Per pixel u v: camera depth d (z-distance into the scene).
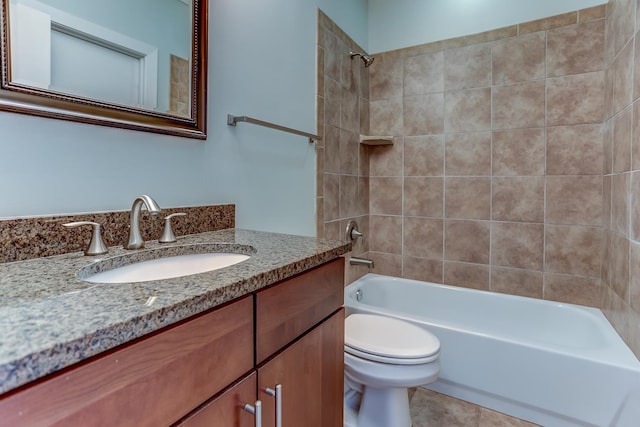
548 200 1.95
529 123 1.98
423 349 1.27
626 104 1.46
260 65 1.42
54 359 0.35
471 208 2.17
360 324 1.51
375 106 2.45
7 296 0.49
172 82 1.04
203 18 1.13
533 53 1.95
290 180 1.63
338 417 0.92
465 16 2.14
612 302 1.62
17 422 0.33
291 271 0.71
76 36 0.82
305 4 1.74
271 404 0.66
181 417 0.49
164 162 1.04
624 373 1.26
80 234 0.81
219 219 1.21
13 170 0.72
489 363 1.53
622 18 1.52
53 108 0.77
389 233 2.44
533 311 1.93
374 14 2.43
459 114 2.17
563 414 1.38
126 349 0.42
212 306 0.53
